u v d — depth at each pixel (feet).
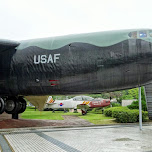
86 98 98.89
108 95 145.18
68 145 27.76
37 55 36.83
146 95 62.34
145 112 60.44
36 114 80.84
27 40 40.78
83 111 80.94
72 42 35.88
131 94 145.38
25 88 38.52
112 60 33.04
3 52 38.65
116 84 34.37
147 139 32.94
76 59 34.60
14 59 37.99
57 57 35.63
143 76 33.19
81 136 35.53
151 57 32.30
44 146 26.84
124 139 32.83
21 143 28.60
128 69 32.86
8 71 38.01
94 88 35.63
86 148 26.03
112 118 65.31
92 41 34.91
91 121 57.88
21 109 52.08
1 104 42.52
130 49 32.65
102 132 40.65
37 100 63.77
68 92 37.63
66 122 54.70
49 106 100.07
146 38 32.94
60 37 38.42
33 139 31.86
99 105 89.30
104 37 34.88
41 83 36.86
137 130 43.88
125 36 33.86
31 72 36.88
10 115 71.20
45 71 36.06
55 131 41.37
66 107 98.89
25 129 43.47
